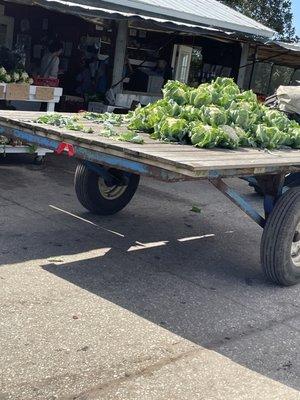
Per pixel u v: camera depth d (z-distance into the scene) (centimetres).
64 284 325
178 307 314
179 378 244
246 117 379
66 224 433
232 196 346
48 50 804
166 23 682
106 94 764
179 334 284
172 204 539
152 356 259
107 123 385
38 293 309
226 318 309
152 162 285
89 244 396
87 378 236
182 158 288
